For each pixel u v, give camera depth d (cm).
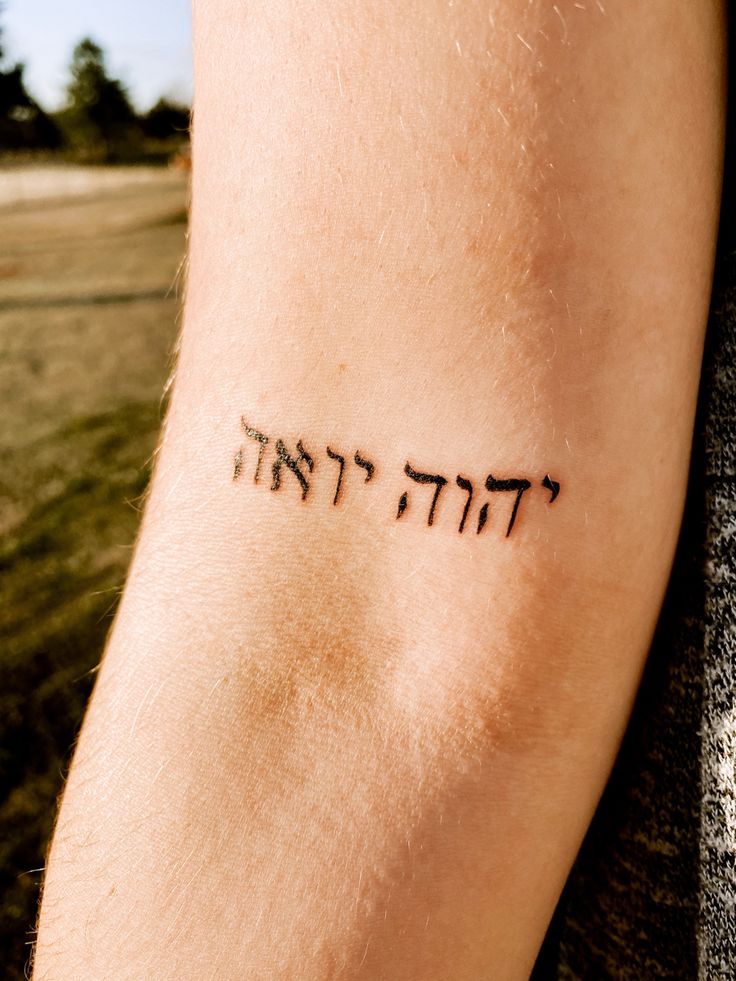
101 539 99
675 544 12
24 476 114
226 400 11
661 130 10
